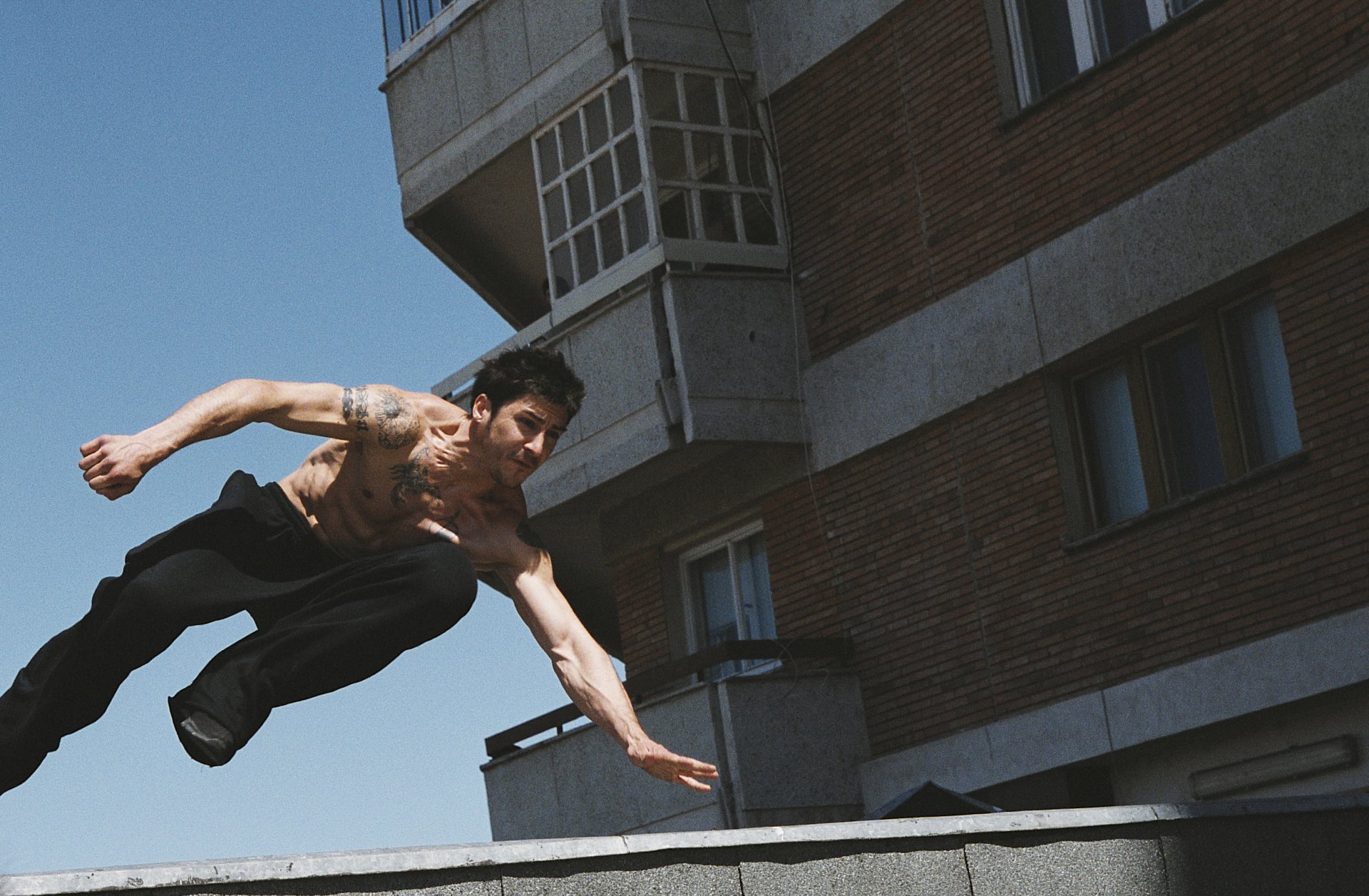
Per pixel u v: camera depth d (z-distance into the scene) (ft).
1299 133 39.70
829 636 49.34
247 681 15.30
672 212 51.57
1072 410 45.16
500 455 16.42
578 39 53.67
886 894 17.48
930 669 46.80
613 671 16.81
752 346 50.49
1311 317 39.40
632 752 16.37
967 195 47.37
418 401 16.39
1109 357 44.57
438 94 58.70
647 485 53.98
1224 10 41.65
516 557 16.90
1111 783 42.88
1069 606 43.60
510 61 56.03
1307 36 39.91
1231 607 40.06
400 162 59.93
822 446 50.14
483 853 15.15
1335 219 38.88
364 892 14.47
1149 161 43.04
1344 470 38.29
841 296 50.44
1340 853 21.22
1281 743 39.22
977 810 29.30
